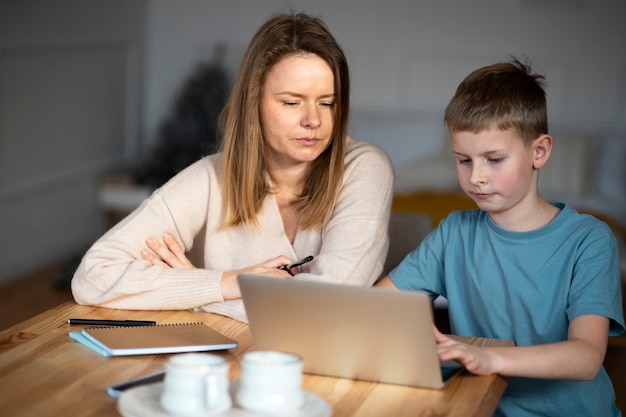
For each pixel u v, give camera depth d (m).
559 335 1.60
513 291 1.65
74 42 4.79
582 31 4.98
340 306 1.25
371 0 5.28
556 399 1.62
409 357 1.26
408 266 1.79
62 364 1.35
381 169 1.88
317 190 1.84
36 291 4.28
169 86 5.68
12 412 1.15
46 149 4.65
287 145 1.73
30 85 4.45
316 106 1.72
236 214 1.86
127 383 1.23
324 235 1.85
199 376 1.08
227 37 5.55
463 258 1.73
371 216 1.81
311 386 1.28
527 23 5.07
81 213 5.06
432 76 5.27
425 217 2.14
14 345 1.44
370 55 5.34
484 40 5.16
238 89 1.79
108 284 1.72
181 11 5.58
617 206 4.78
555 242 1.61
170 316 1.67
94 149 5.15
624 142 4.94
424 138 5.26
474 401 1.24
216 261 1.91
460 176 1.59
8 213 4.37
